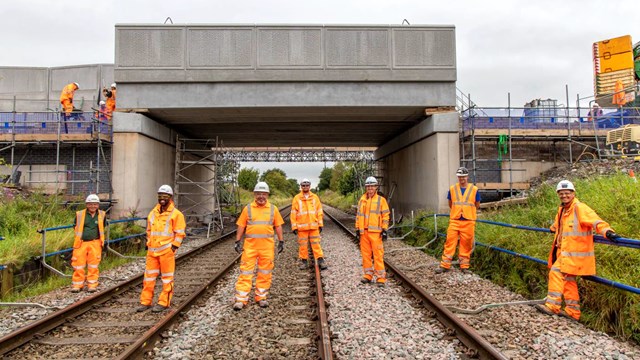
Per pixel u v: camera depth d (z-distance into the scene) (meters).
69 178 16.12
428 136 16.36
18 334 4.88
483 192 17.06
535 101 18.77
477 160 15.45
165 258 6.36
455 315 5.62
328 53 14.98
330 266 9.83
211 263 10.91
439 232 12.19
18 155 16.42
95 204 7.93
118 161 14.87
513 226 7.70
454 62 15.16
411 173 19.28
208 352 4.61
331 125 19.50
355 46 15.05
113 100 16.19
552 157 17.19
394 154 23.48
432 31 15.22
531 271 7.36
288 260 10.95
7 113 15.72
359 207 8.09
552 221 8.62
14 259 7.79
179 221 6.46
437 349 4.59
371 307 6.28
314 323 5.58
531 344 4.75
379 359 4.35
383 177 27.41
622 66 20.38
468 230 8.70
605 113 16.30
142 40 14.83
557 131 15.77
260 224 6.57
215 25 14.85
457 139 15.34
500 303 6.21
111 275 9.23
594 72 21.30
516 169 16.94
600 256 6.30
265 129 20.70
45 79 23.33
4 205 11.83
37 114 15.73
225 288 7.80
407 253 11.76
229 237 17.20
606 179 9.82
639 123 16.27
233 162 29.16
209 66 14.81
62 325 5.64
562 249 5.57
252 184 71.94
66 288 8.09
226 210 32.06
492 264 8.77
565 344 4.71
